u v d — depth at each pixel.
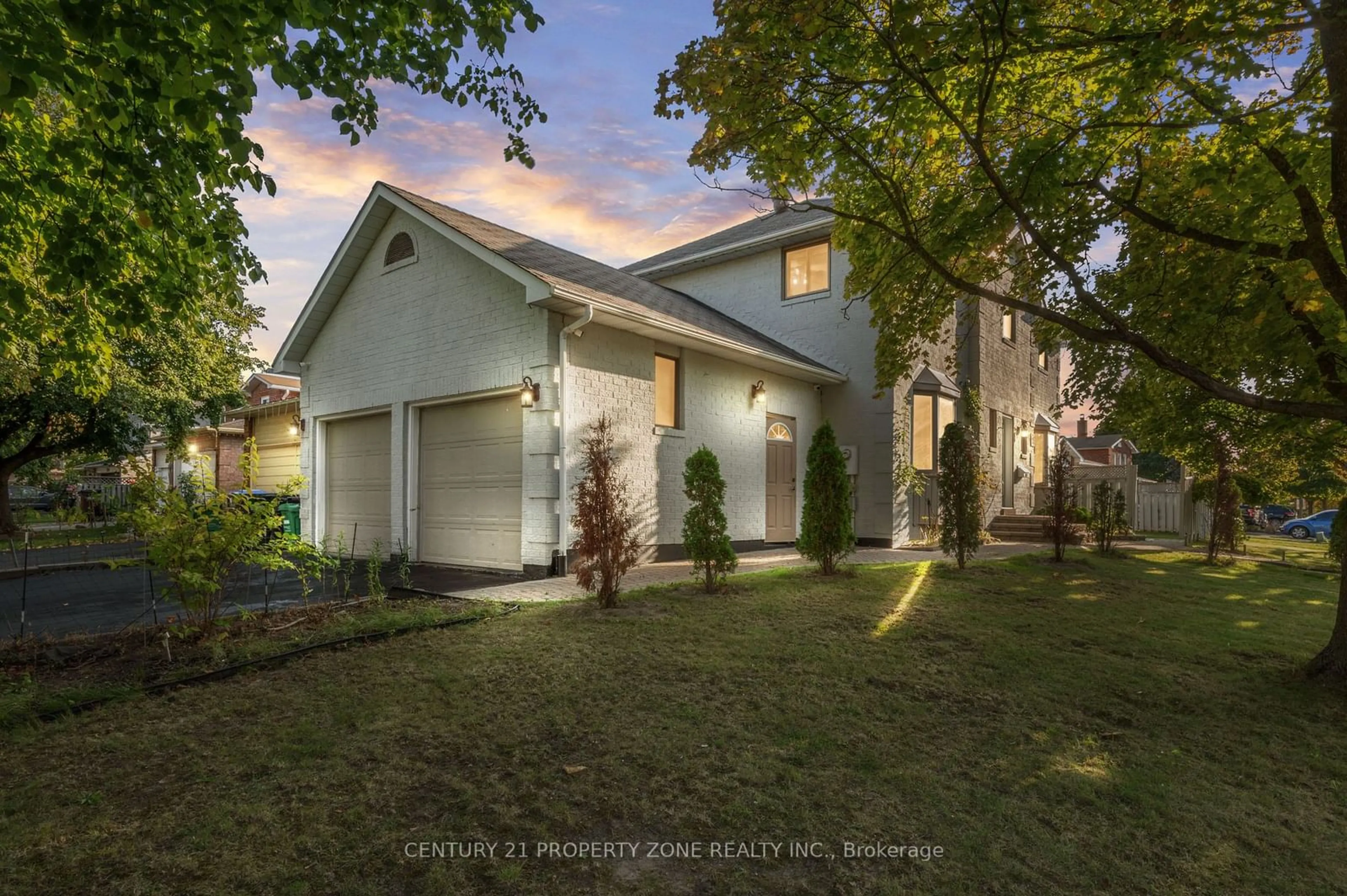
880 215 5.90
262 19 3.64
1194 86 3.99
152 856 2.35
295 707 3.79
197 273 5.48
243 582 8.65
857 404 13.45
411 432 10.69
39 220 5.11
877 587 7.49
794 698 4.06
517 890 2.21
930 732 3.67
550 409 8.67
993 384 16.45
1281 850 2.63
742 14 4.18
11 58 3.00
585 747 3.32
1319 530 25.92
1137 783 3.14
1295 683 4.64
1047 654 5.17
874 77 4.65
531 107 5.47
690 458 7.36
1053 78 5.20
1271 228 4.93
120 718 3.62
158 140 3.85
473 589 7.77
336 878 2.25
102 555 11.50
